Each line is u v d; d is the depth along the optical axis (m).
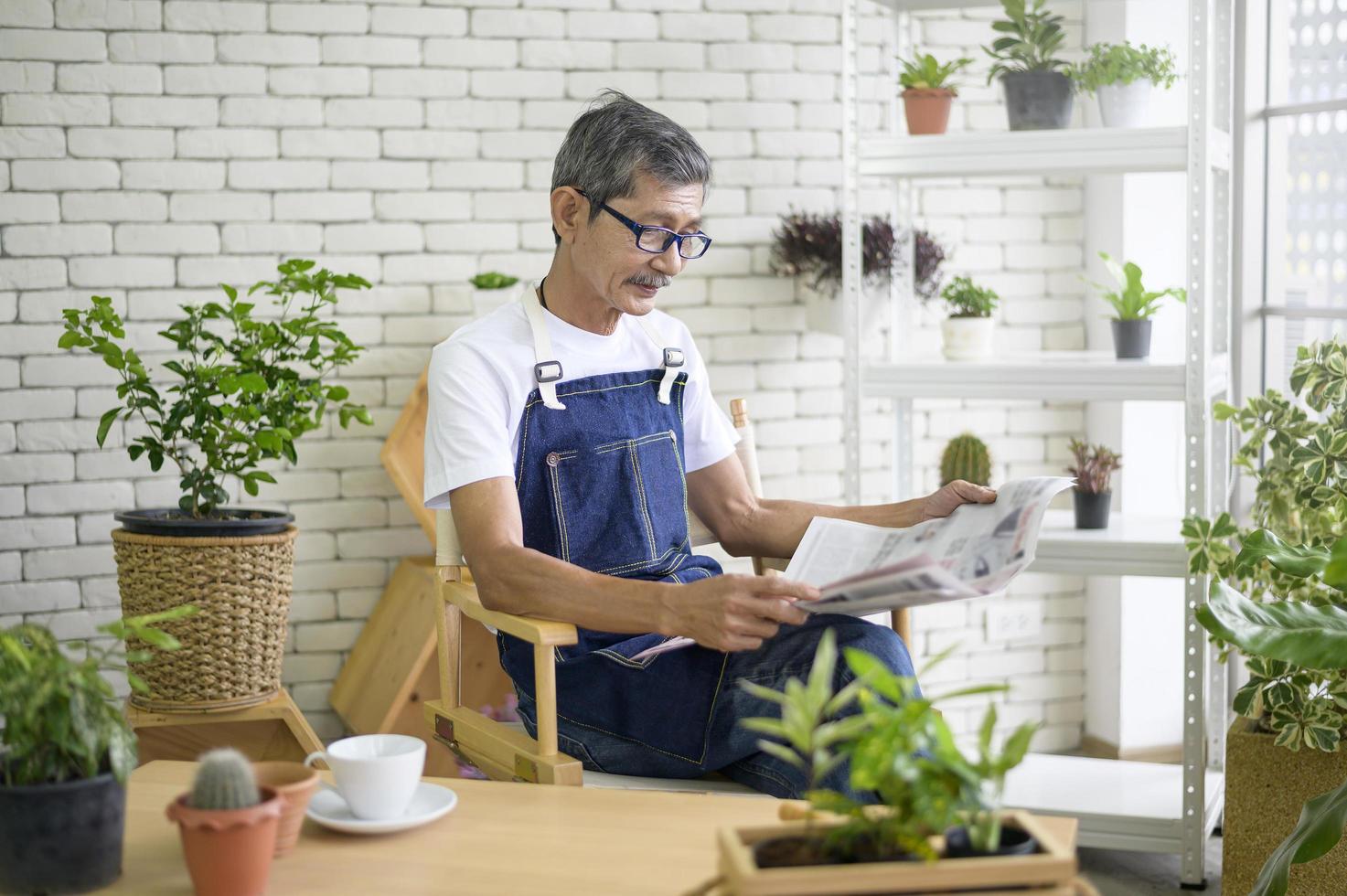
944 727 0.99
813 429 3.45
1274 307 3.11
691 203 2.01
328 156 3.11
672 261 2.01
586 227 2.02
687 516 2.20
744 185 3.36
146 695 2.64
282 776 1.37
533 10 3.20
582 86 3.25
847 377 2.90
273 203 3.09
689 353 2.26
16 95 2.92
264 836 1.22
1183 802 2.64
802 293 3.39
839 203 3.43
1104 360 2.84
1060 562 2.71
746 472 2.40
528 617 1.86
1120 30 3.29
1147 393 2.64
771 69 3.36
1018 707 3.61
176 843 1.40
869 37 3.42
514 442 2.07
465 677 3.00
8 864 1.23
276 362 2.74
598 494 2.07
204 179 3.04
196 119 3.03
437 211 3.18
